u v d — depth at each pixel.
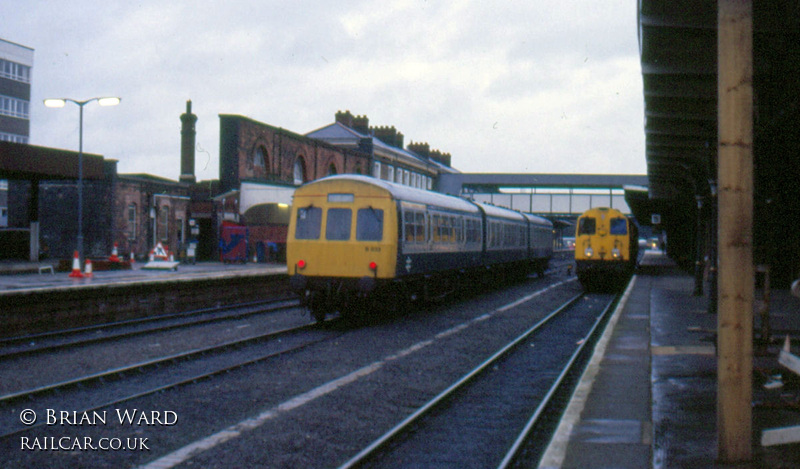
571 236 104.94
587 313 19.02
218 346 11.88
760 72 12.46
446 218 19.73
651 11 10.95
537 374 10.34
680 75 14.25
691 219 38.06
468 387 9.30
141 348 12.21
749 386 5.43
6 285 20.02
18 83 63.75
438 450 6.51
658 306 18.73
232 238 42.47
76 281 22.61
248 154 44.25
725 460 5.49
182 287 18.47
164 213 46.25
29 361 10.88
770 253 24.38
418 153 75.19
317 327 15.34
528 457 6.32
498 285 28.75
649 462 5.56
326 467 5.95
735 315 5.42
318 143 51.25
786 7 10.51
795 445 5.98
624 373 9.32
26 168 29.52
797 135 15.20
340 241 15.44
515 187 67.06
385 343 12.87
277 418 7.50
